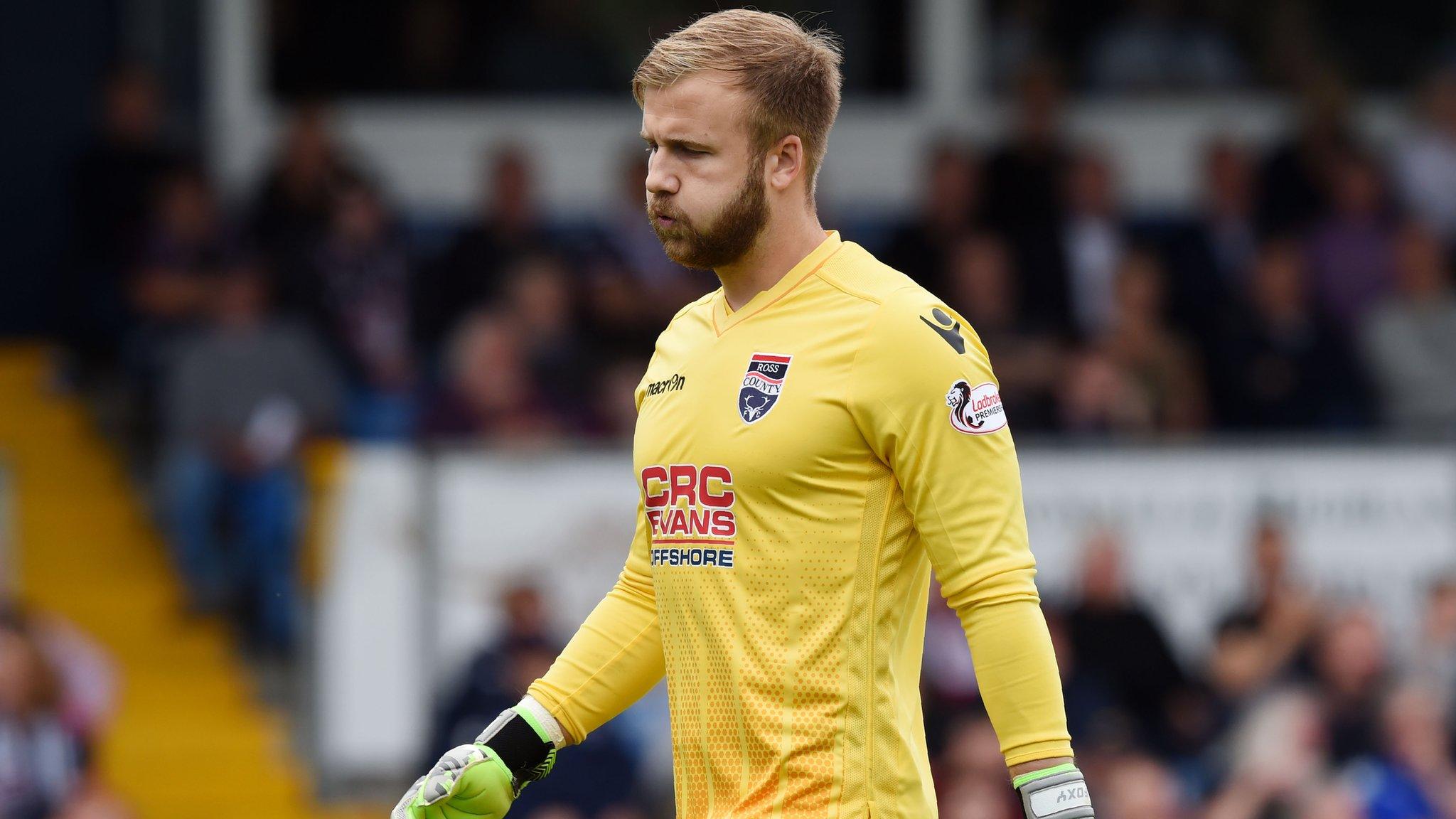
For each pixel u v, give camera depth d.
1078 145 34.12
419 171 37.22
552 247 33.12
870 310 9.26
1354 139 35.09
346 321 30.92
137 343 32.28
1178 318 32.66
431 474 26.27
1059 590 27.22
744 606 9.30
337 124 36.97
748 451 9.29
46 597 30.02
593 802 25.08
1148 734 26.84
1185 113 38.69
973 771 24.95
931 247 31.56
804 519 9.23
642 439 9.87
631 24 37.97
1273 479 27.56
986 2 38.69
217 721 28.48
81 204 32.78
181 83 36.78
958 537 9.09
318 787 25.98
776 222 9.53
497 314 29.97
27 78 37.03
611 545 26.34
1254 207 34.59
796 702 9.23
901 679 9.41
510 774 10.34
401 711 26.09
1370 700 27.25
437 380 30.88
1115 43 38.88
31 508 31.66
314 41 37.16
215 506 29.16
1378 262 33.84
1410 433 30.22
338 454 26.30
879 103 38.59
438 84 37.50
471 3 37.62
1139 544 27.36
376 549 26.17
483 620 26.19
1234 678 27.14
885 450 9.17
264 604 29.09
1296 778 26.78
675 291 31.17
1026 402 30.06
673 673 9.70
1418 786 26.97
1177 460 27.52
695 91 9.35
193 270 32.12
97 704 26.59
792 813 9.20
